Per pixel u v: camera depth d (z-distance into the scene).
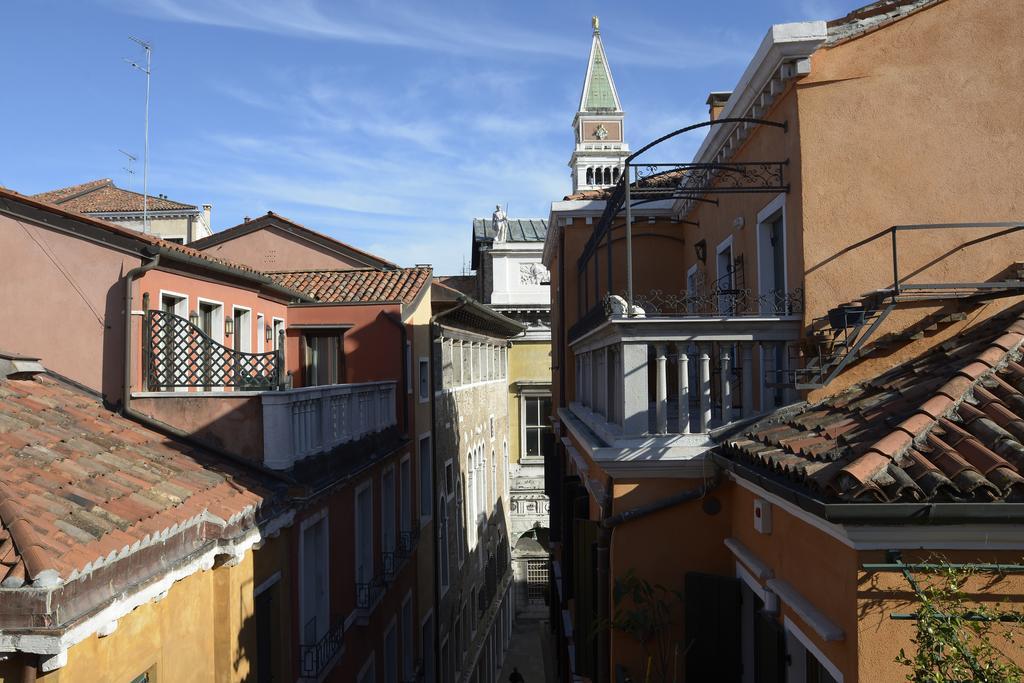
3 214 10.52
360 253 23.61
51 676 5.30
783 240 8.98
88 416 9.23
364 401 14.34
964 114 8.26
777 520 6.82
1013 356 6.15
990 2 8.28
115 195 35.59
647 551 8.45
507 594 36.44
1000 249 8.12
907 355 7.86
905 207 8.24
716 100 14.07
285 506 9.53
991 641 4.84
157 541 6.73
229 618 8.07
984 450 5.03
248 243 24.03
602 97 56.09
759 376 8.58
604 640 9.11
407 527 18.44
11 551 5.33
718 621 8.08
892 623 4.99
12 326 10.45
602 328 9.25
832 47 8.35
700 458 8.21
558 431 18.23
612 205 9.59
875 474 4.96
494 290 40.97
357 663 13.26
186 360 10.59
